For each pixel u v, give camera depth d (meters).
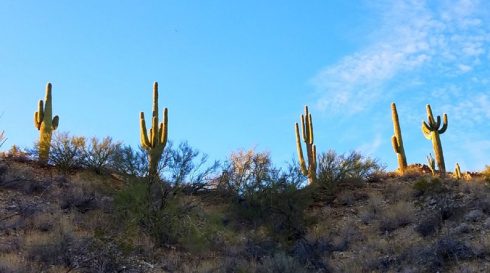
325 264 14.03
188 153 17.61
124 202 15.80
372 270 13.22
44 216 15.30
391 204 18.58
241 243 16.22
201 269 13.31
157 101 21.50
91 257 12.52
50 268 11.84
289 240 16.58
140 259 13.72
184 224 15.92
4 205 16.28
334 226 17.77
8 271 10.97
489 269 11.61
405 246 14.09
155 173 16.91
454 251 12.77
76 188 18.02
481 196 16.61
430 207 16.98
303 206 17.86
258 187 18.09
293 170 18.89
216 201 18.84
